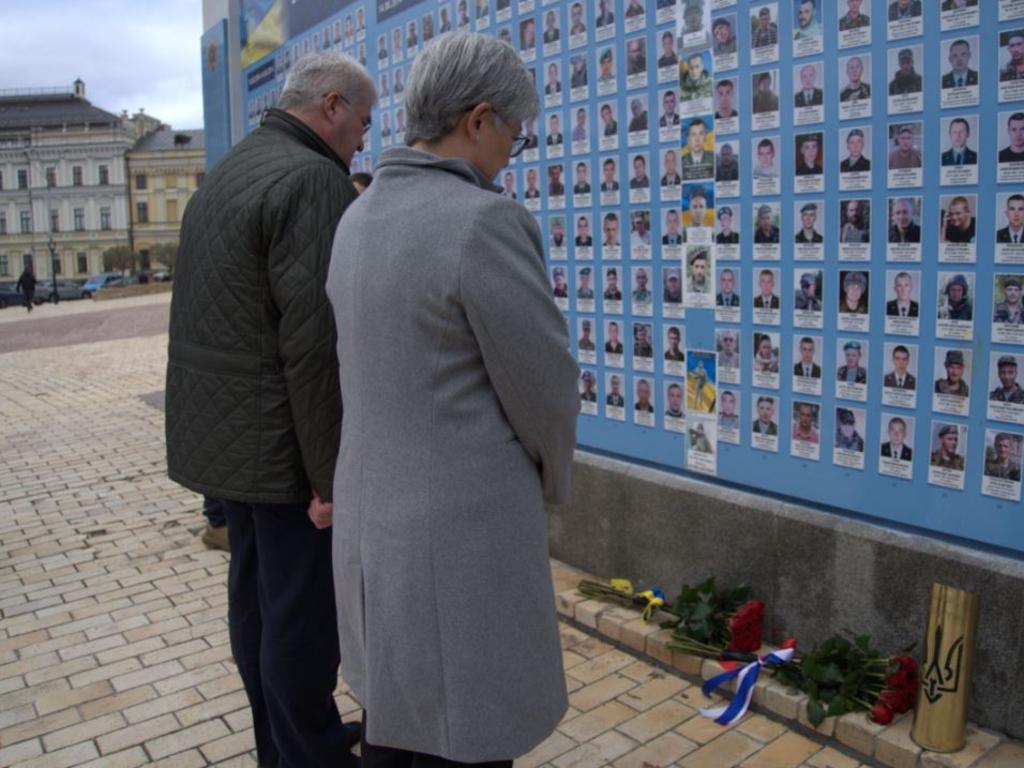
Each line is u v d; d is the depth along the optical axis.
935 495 2.54
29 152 78.75
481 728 1.68
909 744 2.42
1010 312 2.32
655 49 3.10
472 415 1.66
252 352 2.24
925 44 2.39
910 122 2.44
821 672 2.63
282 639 2.34
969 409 2.43
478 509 1.66
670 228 3.15
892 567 2.62
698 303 3.09
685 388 3.20
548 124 3.58
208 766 2.70
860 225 2.59
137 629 3.70
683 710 2.81
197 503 5.54
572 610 3.39
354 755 2.53
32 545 4.85
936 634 2.36
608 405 3.52
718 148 2.94
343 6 4.77
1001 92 2.26
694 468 3.21
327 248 2.17
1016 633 2.39
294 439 2.27
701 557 3.19
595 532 3.61
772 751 2.58
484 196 1.63
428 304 1.61
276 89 5.64
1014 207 2.28
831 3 2.57
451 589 1.65
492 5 3.76
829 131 2.63
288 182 2.16
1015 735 2.43
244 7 6.03
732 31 2.84
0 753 2.79
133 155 78.69
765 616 2.99
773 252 2.83
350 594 1.79
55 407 9.39
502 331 1.60
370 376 1.70
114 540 4.88
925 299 2.48
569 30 3.43
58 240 80.00
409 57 4.27
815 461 2.82
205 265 2.26
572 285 3.59
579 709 2.84
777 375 2.88
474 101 1.70
